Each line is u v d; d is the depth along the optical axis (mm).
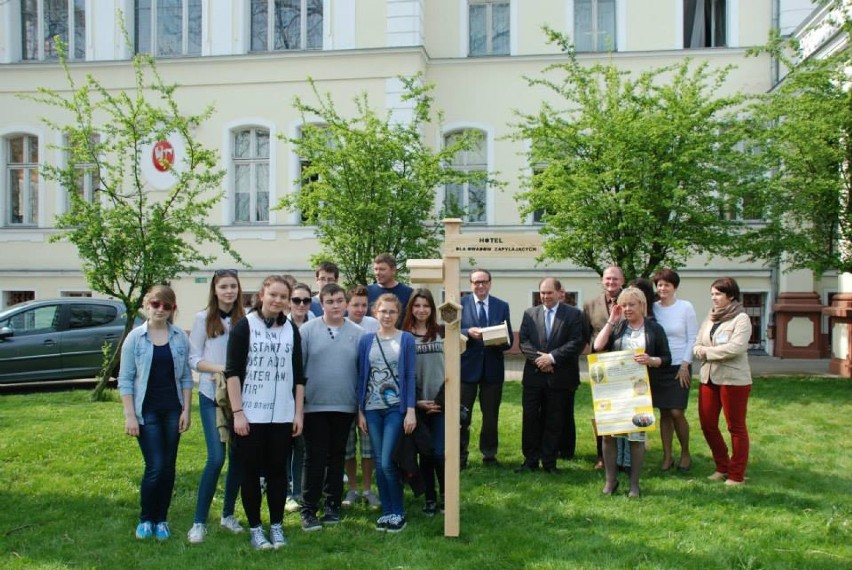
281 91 17547
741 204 12602
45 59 18625
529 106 17703
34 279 18438
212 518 5949
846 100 11180
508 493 6543
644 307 6688
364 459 6328
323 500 6355
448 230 5605
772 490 6562
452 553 5172
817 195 11617
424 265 5605
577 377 7328
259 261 17766
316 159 12656
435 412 5980
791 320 16859
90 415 9938
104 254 11102
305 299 5680
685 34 17547
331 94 17328
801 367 15250
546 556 5086
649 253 11914
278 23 17969
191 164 11438
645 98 11789
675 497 6391
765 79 17078
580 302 17484
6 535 5547
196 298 17891
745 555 5082
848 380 12672
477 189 17984
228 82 17703
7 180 18891
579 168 11695
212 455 5496
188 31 18250
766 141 12070
